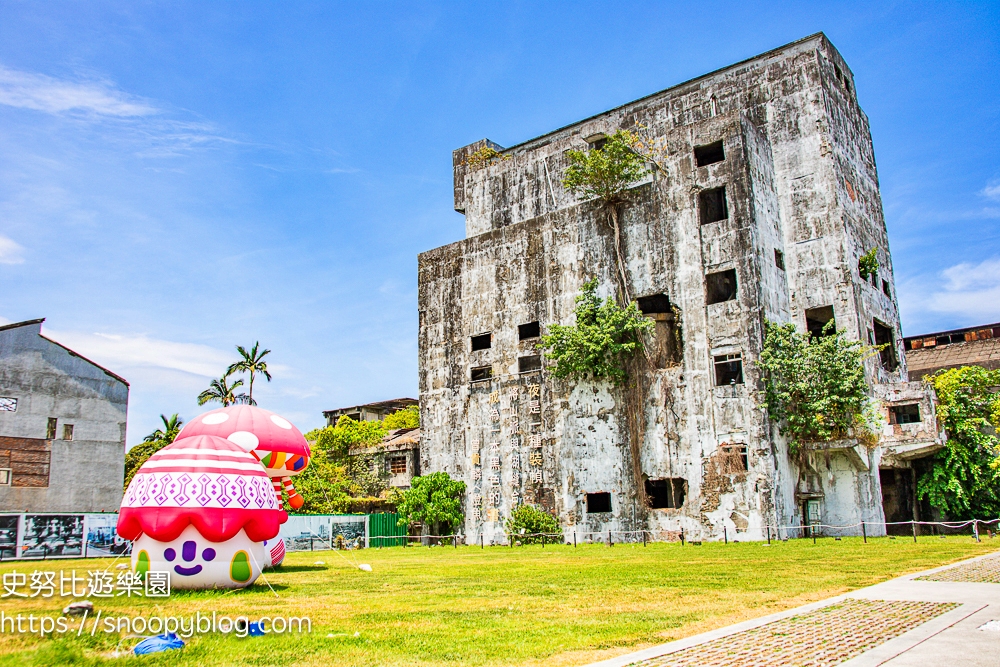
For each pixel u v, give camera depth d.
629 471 36.28
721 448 33.41
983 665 7.88
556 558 25.55
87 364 45.25
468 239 45.19
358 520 40.56
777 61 40.06
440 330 45.41
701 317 35.00
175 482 14.36
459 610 12.35
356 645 9.30
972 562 18.39
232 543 14.81
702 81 43.91
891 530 37.38
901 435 34.28
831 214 37.16
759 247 34.75
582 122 48.09
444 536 40.53
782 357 33.53
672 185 37.09
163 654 8.73
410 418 66.50
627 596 14.02
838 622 10.56
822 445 33.56
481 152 50.38
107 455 45.16
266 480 15.58
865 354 34.59
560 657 8.68
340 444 56.44
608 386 37.75
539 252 41.81
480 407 42.62
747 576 16.92
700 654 8.68
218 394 53.47
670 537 34.31
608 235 39.06
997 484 35.25
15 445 41.81
